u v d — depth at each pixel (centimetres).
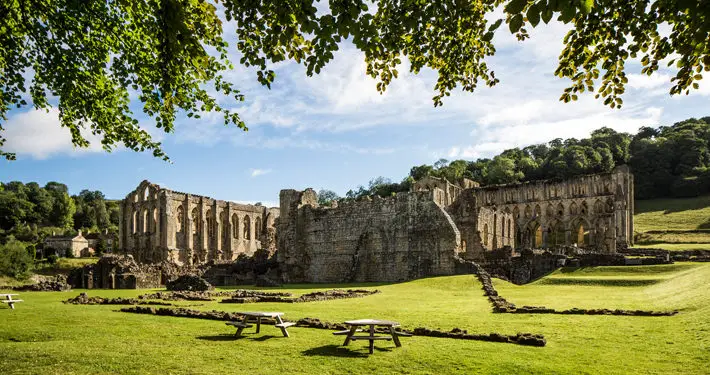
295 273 6844
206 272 6425
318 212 6931
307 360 1294
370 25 982
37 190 18588
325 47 996
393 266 5984
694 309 2044
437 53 1355
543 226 10638
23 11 1458
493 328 1822
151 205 9400
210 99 1652
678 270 4303
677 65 1034
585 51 1161
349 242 6506
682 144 13850
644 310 2164
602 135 16788
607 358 1299
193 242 9575
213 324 1952
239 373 1166
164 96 1468
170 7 1180
